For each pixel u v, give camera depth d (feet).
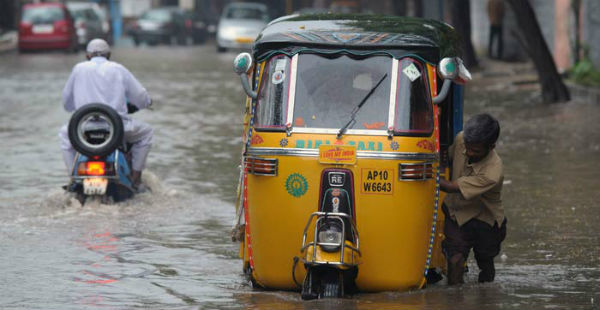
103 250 58.49
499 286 49.44
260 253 48.52
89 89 73.46
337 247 45.80
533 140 104.88
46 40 258.78
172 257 57.00
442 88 47.78
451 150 50.26
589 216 67.72
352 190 46.78
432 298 46.75
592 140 103.86
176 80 186.39
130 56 261.03
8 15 322.55
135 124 74.23
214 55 272.51
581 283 49.96
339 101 47.88
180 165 90.89
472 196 47.67
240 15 296.71
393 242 47.26
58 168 89.04
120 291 48.73
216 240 61.77
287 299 47.01
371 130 47.24
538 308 44.29
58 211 70.13
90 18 287.48
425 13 298.97
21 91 161.17
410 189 47.06
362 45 48.11
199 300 46.85
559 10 179.11
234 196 76.33
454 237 49.32
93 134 71.72
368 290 48.34
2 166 89.86
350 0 317.01
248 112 51.34
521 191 77.30
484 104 140.15
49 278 51.42
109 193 73.87
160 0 433.48
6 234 62.44
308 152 47.03
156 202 73.51
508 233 63.21
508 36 220.23
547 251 58.08
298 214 47.14
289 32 49.49
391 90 47.80
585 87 142.20
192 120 124.88
